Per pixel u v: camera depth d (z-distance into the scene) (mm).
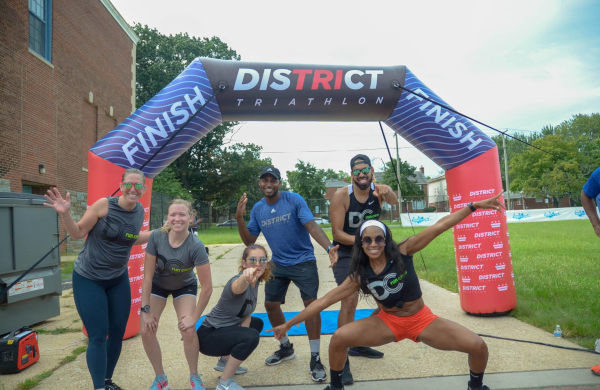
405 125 5496
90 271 3234
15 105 12133
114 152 4785
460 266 5598
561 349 4172
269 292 4074
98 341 3100
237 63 5250
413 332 3033
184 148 5254
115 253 3297
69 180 15047
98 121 17297
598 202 4133
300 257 4035
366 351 4113
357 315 5680
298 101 5215
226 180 40344
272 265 4105
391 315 3088
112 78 18734
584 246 13117
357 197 4031
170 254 3301
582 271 8250
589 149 57969
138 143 4859
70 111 15148
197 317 3270
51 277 5625
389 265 2973
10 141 11898
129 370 3939
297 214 4020
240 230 4281
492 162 5430
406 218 30641
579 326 4598
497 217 5395
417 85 5457
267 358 4023
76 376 3799
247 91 5133
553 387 3281
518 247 13039
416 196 46531
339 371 3104
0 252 4852
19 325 5145
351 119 5562
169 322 5754
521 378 3465
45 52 13914
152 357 3303
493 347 4273
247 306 3479
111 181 4773
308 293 3957
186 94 5035
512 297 5465
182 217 3217
